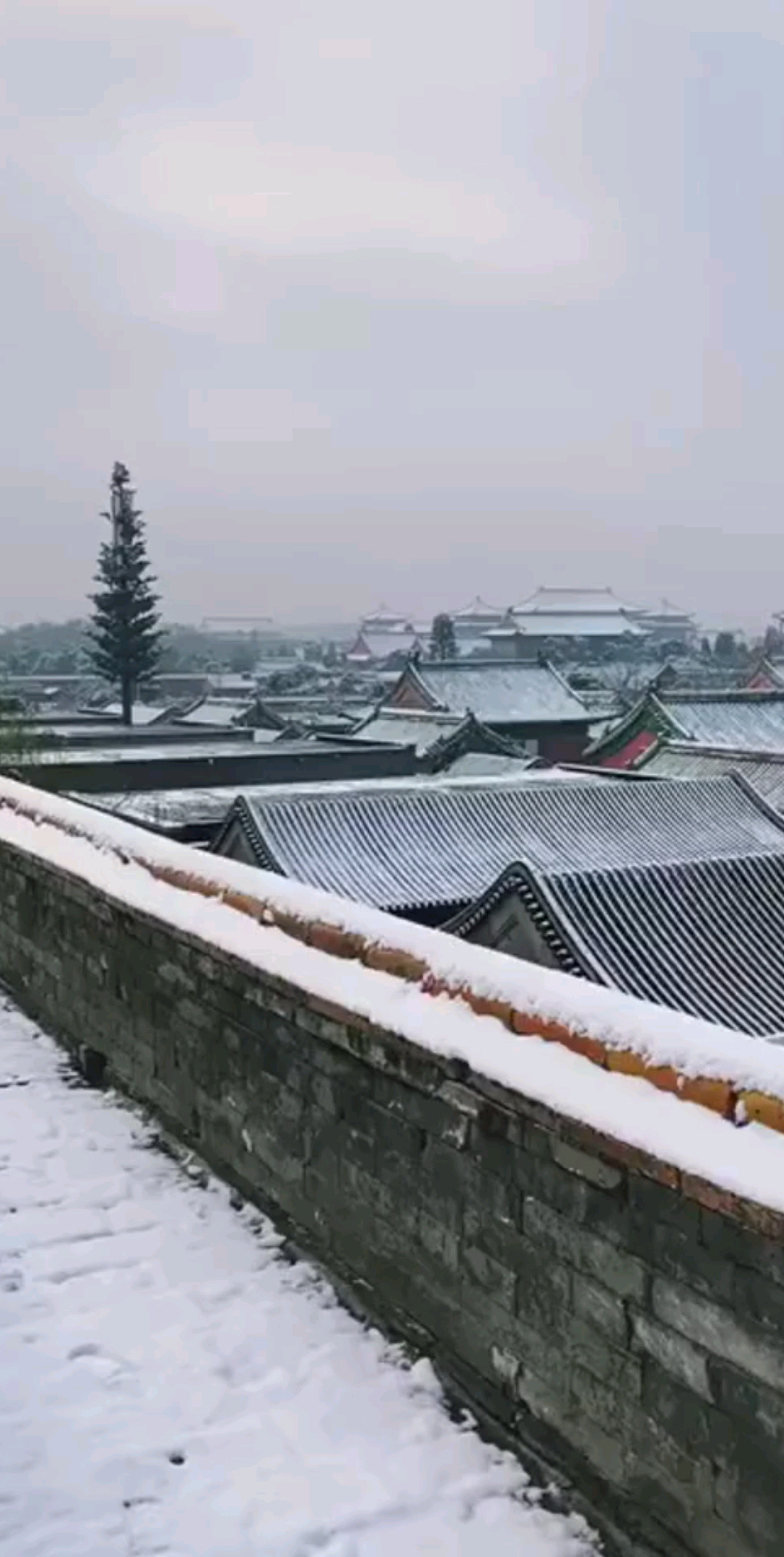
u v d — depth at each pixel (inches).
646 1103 106.4
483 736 1625.2
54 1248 168.7
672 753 1466.5
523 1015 124.3
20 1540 112.8
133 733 1493.6
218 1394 135.6
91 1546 112.3
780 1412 96.0
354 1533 114.9
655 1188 107.5
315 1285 159.5
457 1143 133.9
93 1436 128.1
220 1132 189.6
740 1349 99.3
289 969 160.1
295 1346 145.4
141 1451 125.9
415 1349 142.6
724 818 1056.2
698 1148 99.0
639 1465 110.7
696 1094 103.0
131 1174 193.9
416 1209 142.3
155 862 219.8
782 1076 96.2
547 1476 120.9
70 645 5128.0
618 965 677.3
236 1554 111.9
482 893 851.4
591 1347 116.0
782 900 740.7
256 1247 169.5
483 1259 131.0
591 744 2071.9
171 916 196.7
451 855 955.3
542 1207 122.0
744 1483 99.7
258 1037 177.0
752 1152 95.1
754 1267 97.7
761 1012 655.8
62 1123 215.9
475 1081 126.0
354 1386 137.5
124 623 2143.2
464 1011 132.1
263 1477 122.3
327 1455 125.9
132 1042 223.5
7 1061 251.4
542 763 1546.5
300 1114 166.7
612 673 3538.4
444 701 2106.3
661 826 1018.7
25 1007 286.8
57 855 256.8
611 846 991.6
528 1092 117.0
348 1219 155.7
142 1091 219.3
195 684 3319.4
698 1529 104.2
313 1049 162.7
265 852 922.7
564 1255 119.1
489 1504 119.1
